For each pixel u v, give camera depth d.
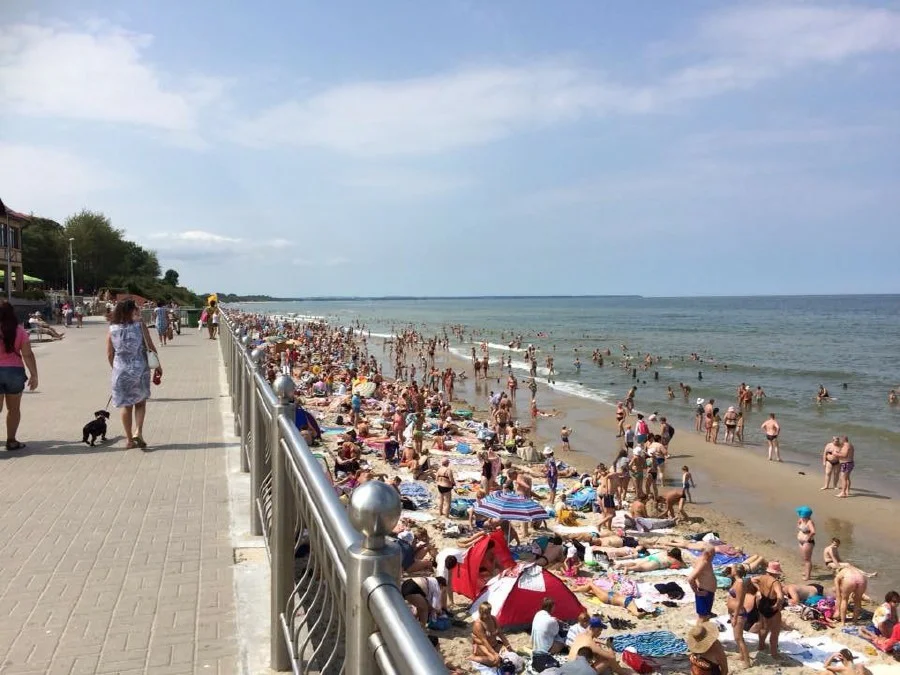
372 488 1.87
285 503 3.64
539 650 10.50
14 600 4.50
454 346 87.38
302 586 3.65
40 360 22.27
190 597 4.56
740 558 16.42
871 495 22.98
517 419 37.16
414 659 1.46
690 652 10.13
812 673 11.17
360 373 40.97
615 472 19.98
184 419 11.52
